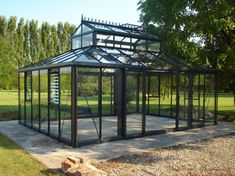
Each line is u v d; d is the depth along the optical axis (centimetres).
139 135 1157
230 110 2183
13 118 1648
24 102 1402
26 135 1180
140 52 1380
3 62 3291
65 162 730
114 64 1073
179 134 1225
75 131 992
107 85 1744
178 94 1299
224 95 4422
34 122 1308
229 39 1666
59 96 1071
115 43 1344
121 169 745
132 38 1409
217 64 1669
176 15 1642
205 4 1542
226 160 829
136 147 990
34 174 713
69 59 1066
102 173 673
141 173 715
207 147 988
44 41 5859
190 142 1067
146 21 1916
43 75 1201
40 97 1234
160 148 974
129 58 1213
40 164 795
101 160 832
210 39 1662
